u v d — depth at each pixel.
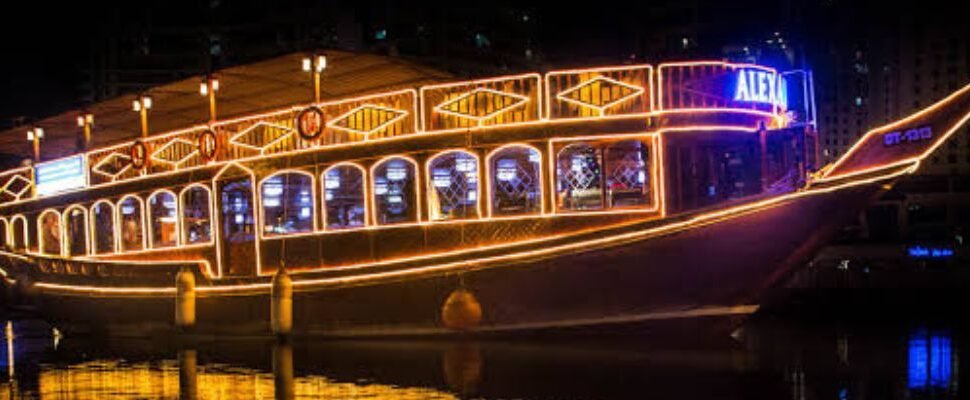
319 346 18.08
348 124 18.42
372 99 18.05
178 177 20.36
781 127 17.09
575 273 16.50
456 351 17.03
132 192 21.36
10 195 25.92
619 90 16.27
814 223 15.94
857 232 54.03
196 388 14.70
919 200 56.59
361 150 17.84
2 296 24.81
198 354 18.45
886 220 55.81
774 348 19.08
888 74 64.81
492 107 17.00
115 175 21.98
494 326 17.05
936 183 56.53
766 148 16.14
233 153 20.06
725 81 16.27
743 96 16.33
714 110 16.05
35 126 24.30
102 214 23.94
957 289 34.25
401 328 17.70
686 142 16.05
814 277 35.88
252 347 19.03
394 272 17.64
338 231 18.20
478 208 16.97
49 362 18.31
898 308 32.19
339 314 18.22
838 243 44.38
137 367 17.25
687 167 16.09
